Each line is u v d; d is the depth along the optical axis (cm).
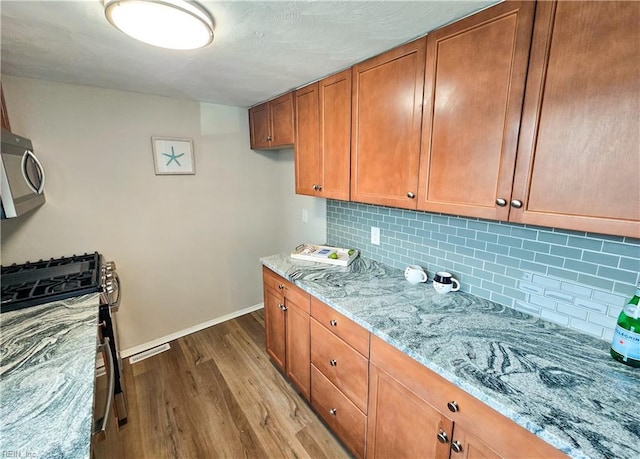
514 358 99
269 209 308
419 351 103
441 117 118
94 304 145
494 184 105
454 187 117
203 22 104
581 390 84
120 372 178
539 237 121
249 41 126
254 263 308
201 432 171
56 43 129
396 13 104
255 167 290
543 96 89
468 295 149
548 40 86
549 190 92
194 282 271
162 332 260
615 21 74
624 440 69
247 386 207
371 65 145
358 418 141
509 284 133
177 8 95
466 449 93
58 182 196
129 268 234
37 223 192
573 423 73
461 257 151
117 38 123
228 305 298
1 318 131
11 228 185
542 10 86
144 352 245
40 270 175
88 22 110
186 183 252
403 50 129
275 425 176
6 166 127
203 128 253
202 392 202
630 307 94
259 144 262
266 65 155
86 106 199
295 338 187
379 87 142
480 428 88
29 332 121
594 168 82
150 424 176
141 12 97
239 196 284
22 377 96
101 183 212
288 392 202
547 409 78
